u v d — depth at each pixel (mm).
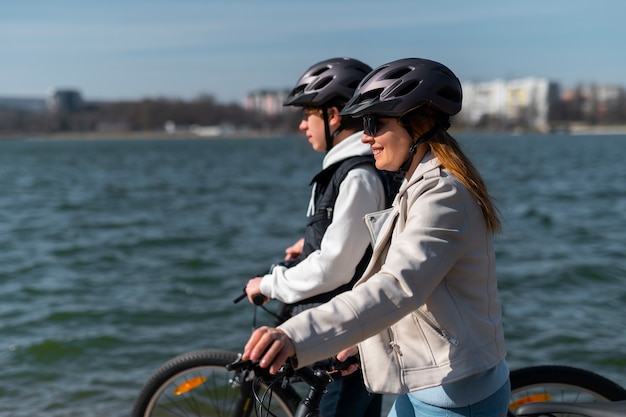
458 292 3020
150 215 25688
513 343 8938
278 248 17516
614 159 74688
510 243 16641
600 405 3637
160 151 139000
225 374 4457
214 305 11391
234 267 14797
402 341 3070
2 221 23797
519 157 79812
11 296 12141
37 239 19094
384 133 3170
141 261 15492
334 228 3797
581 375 4145
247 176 52469
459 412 3080
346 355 3779
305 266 3834
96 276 13867
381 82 3164
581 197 30234
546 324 9680
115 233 20328
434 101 3074
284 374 3600
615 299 11117
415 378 3037
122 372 8344
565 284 12141
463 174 2998
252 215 25578
